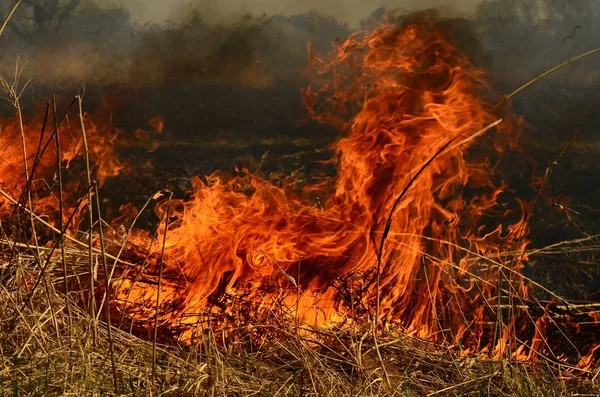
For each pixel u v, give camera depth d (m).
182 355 3.85
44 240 5.75
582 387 3.91
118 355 3.67
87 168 3.50
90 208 3.52
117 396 3.27
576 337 4.75
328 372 3.73
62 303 3.93
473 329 4.73
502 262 5.29
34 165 3.90
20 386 3.24
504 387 3.76
